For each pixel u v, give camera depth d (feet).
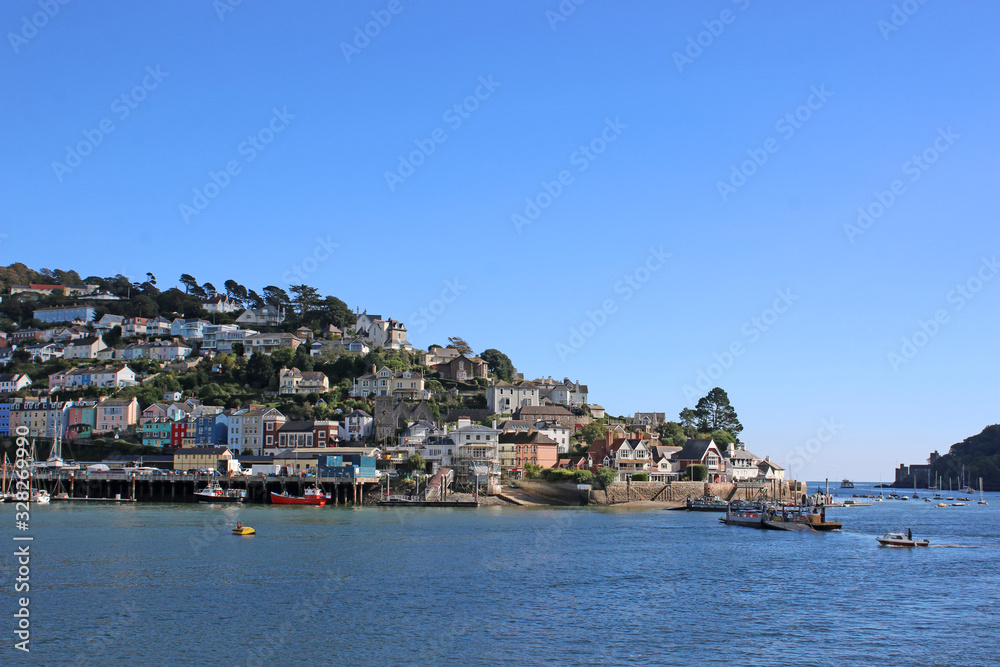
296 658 210.59
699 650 221.05
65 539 387.14
